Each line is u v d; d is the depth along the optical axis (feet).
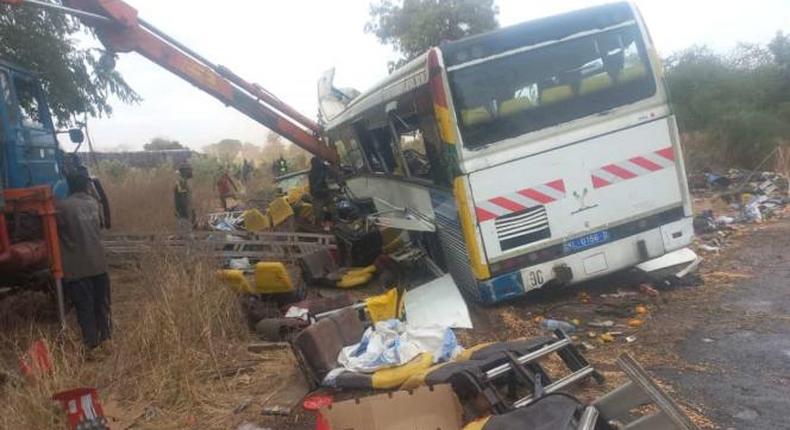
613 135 23.21
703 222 35.70
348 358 18.60
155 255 27.20
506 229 22.76
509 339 21.29
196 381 18.56
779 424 13.94
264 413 16.94
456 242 24.48
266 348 21.72
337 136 43.21
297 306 25.02
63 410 15.38
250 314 24.21
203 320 21.06
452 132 22.44
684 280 25.40
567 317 22.79
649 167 23.52
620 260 23.49
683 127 60.18
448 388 14.07
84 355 21.12
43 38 36.37
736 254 29.60
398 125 28.53
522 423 11.78
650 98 23.49
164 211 47.96
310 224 44.93
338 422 14.11
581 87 23.15
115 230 41.04
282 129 42.98
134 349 19.80
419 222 27.99
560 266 23.09
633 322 21.62
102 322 22.82
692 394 15.74
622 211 23.40
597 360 18.60
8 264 21.98
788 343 18.34
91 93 40.55
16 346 20.88
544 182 22.86
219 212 55.83
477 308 24.35
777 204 40.81
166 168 72.02
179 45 36.99
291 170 100.83
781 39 69.77
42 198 22.09
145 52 35.50
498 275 22.77
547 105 22.91
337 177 45.27
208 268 25.16
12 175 25.16
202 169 92.43
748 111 58.13
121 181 59.82
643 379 10.66
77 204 22.52
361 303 23.48
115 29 34.53
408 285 29.86
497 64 22.70
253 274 31.27
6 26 35.01
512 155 22.66
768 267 26.81
